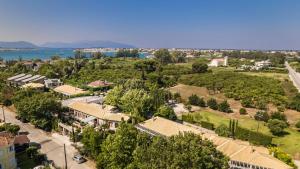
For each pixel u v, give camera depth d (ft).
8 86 327.88
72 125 211.41
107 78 400.88
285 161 142.31
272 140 191.72
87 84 369.50
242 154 137.90
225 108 269.64
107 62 590.55
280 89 345.72
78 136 188.44
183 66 577.84
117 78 394.73
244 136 189.47
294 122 236.43
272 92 333.62
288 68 590.55
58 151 172.14
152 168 98.58
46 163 153.07
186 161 95.55
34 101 215.31
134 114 209.97
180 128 174.09
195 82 423.23
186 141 104.83
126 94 234.38
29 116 216.54
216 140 154.40
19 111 224.74
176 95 318.86
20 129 212.43
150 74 412.16
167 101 302.86
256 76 443.32
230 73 472.03
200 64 513.45
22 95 266.77
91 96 298.35
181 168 95.45
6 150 142.31
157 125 182.19
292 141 189.37
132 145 133.80
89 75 424.46
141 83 315.37
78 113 229.66
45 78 390.83
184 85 426.51
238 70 550.77
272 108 284.20
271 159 133.18
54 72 434.30
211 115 256.93
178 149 102.22
